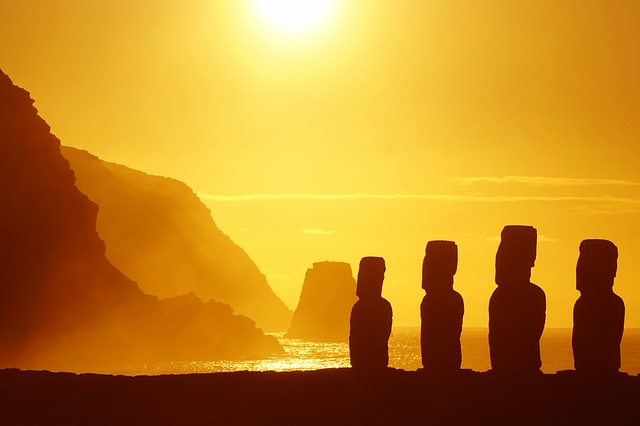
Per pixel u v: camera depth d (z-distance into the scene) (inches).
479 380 4658.0
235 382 4928.6
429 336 4975.4
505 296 4793.3
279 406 4675.2
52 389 4928.6
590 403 4409.5
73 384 4980.3
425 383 4714.6
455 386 4638.3
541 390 4522.6
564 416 4352.9
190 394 4840.1
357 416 4552.2
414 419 4485.7
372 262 5177.2
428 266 5019.7
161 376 5059.1
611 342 4704.7
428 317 4985.2
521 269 4805.6
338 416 4569.4
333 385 4827.8
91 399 4827.8
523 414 4397.1
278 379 4938.5
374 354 5128.0
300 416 4579.2
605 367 4699.8
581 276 4776.1
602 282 4744.1
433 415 4485.7
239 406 4704.7
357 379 4849.9
